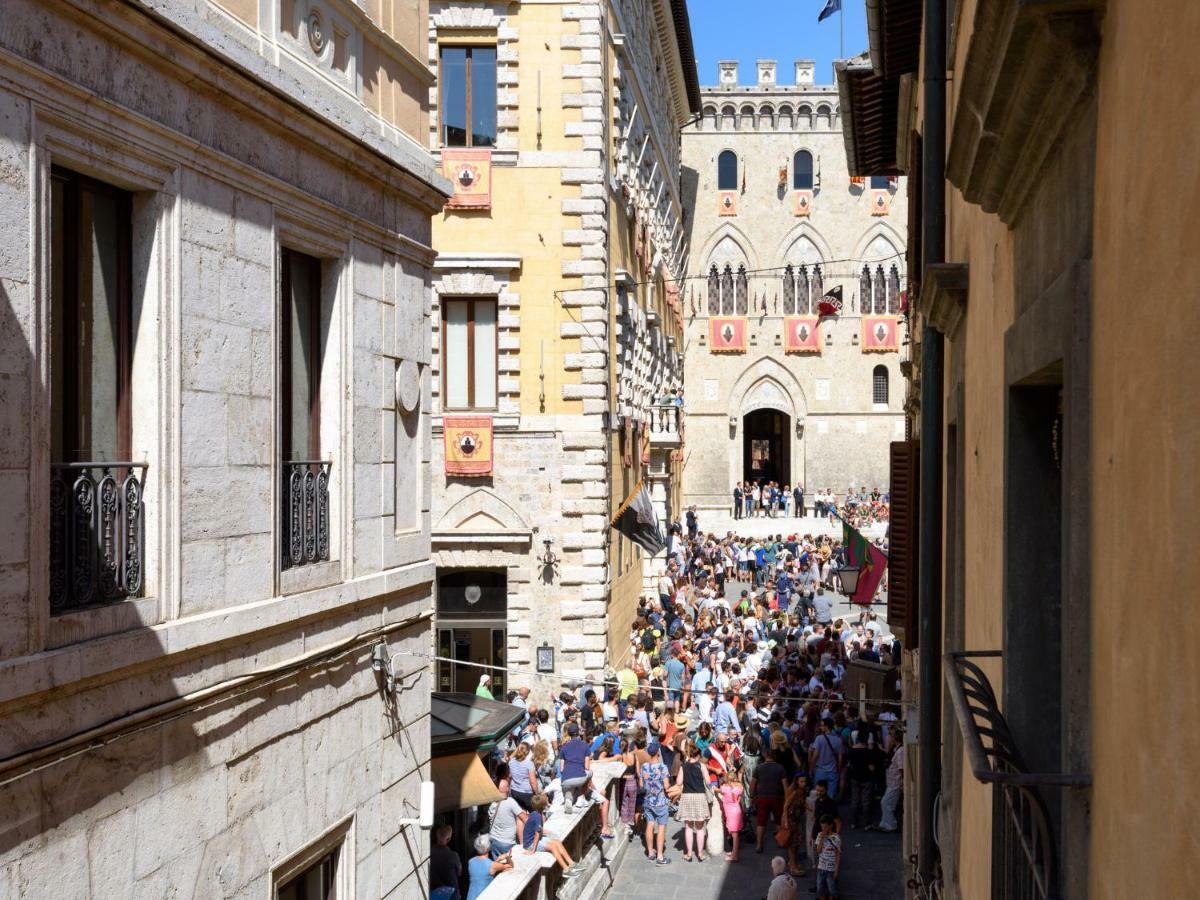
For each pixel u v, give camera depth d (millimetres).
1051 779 3221
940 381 8719
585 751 18750
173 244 7609
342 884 10047
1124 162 2883
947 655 5164
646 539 26422
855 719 21781
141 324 7500
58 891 6418
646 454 37188
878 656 26516
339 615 9891
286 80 8836
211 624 7824
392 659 10938
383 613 10805
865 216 70188
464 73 26281
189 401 7809
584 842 18516
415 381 11570
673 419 38969
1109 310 3037
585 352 25891
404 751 11297
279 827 8875
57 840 6414
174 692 7523
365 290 10492
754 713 23250
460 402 26250
